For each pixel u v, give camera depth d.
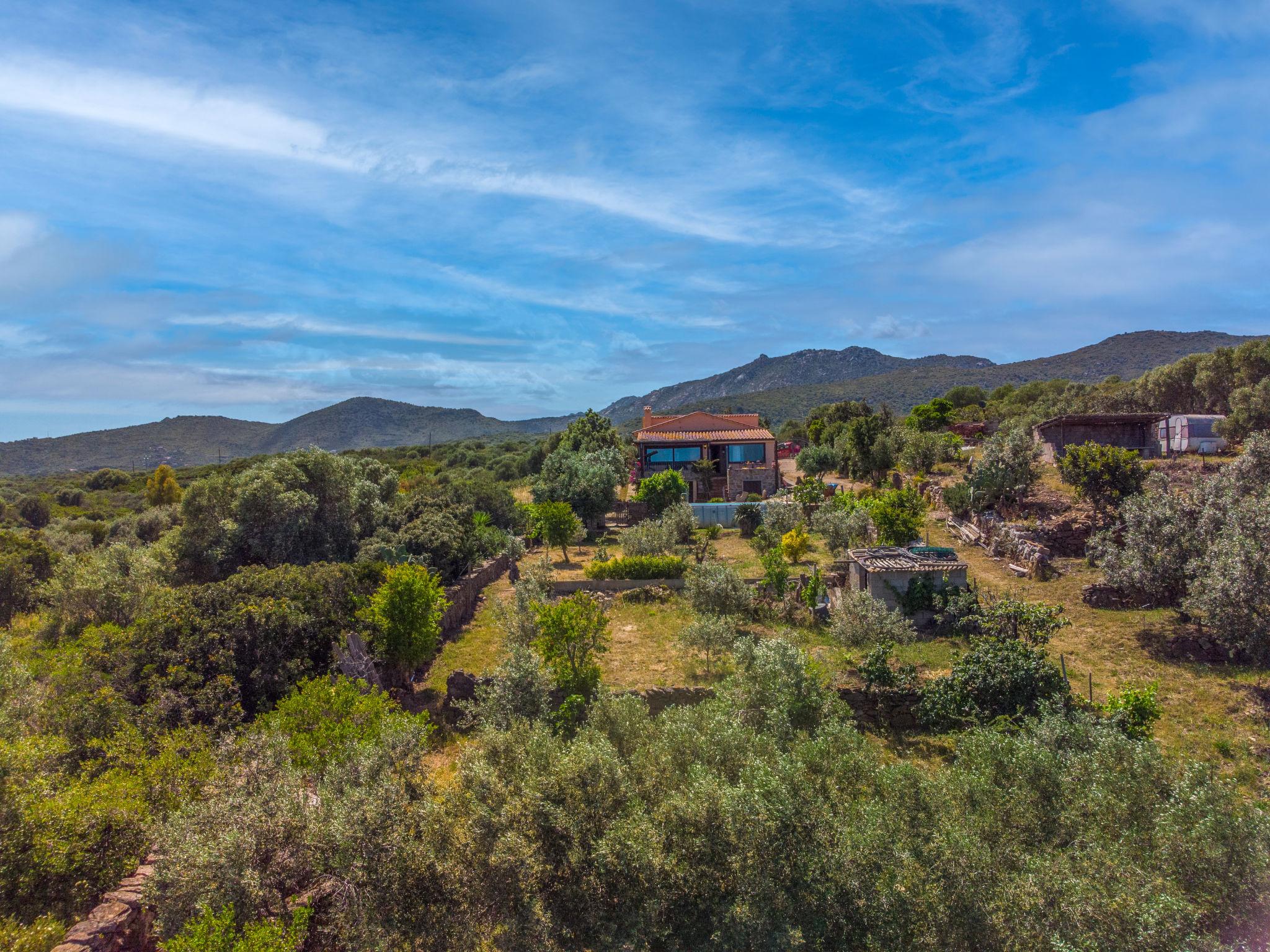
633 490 57.41
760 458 59.19
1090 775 10.96
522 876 8.75
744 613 24.41
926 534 33.47
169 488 67.88
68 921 8.89
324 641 18.77
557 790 9.85
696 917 9.62
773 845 9.54
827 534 33.00
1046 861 9.27
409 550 30.67
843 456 53.72
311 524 32.69
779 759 11.08
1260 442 23.19
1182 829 9.05
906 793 10.58
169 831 8.58
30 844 8.99
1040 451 38.06
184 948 7.17
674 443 58.34
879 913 9.15
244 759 10.46
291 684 16.94
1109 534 22.58
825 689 16.28
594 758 10.25
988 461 32.38
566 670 17.53
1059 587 24.34
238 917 7.90
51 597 24.38
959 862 9.13
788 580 25.91
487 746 11.72
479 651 22.77
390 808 8.67
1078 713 13.83
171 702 14.80
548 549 38.84
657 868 9.28
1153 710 14.78
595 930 9.07
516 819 9.36
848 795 11.30
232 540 31.47
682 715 13.30
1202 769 10.03
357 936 8.03
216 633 16.97
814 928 9.15
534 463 84.56
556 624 18.12
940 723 16.52
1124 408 60.00
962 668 16.39
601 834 9.70
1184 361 58.47
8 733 12.31
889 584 22.67
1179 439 37.16
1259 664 17.39
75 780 11.30
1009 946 8.58
